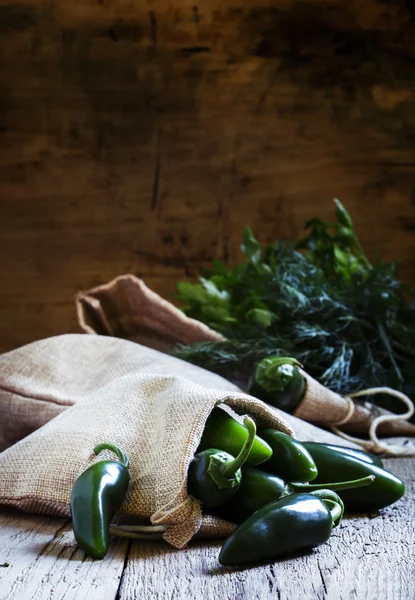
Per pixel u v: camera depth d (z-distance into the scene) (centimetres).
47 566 51
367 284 103
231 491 54
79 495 54
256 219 149
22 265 147
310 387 84
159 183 148
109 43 147
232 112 149
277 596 46
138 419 62
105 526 53
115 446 58
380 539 56
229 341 95
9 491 61
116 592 46
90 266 148
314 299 101
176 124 148
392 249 151
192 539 56
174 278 148
